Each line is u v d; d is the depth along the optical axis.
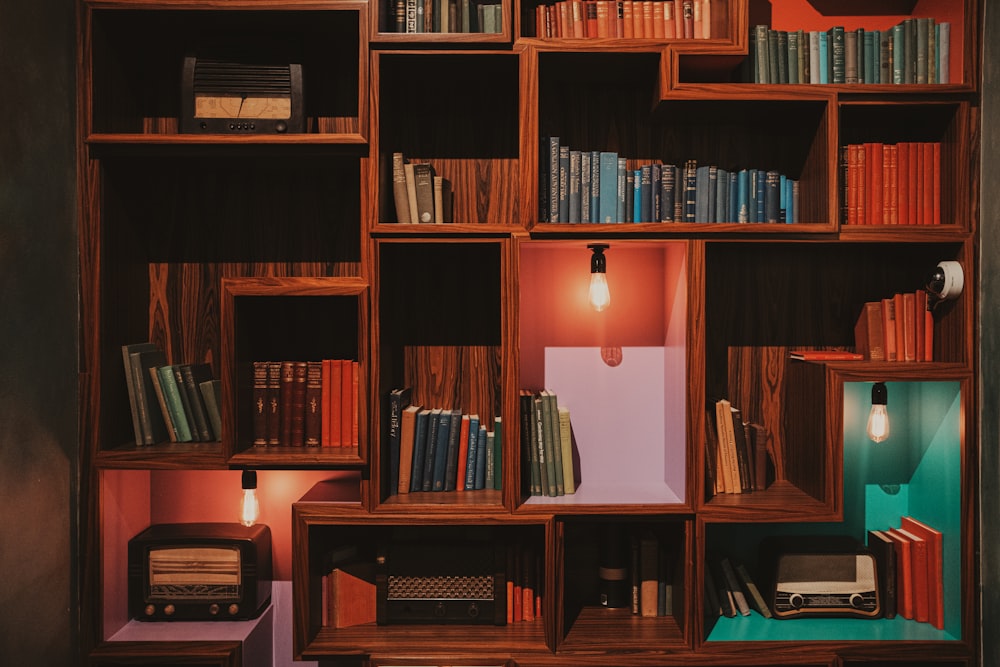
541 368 2.12
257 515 1.94
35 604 1.62
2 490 1.50
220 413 1.95
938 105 1.83
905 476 2.12
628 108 2.08
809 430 1.92
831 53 1.88
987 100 1.79
